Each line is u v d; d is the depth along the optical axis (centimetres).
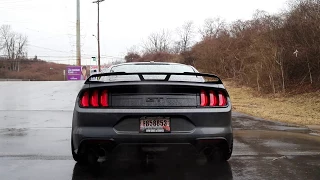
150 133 362
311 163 467
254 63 2097
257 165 455
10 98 1470
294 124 850
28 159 481
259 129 770
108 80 421
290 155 514
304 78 1722
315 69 1711
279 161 477
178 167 439
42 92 1772
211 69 2931
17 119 885
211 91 384
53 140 617
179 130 367
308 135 695
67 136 657
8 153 516
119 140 361
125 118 365
